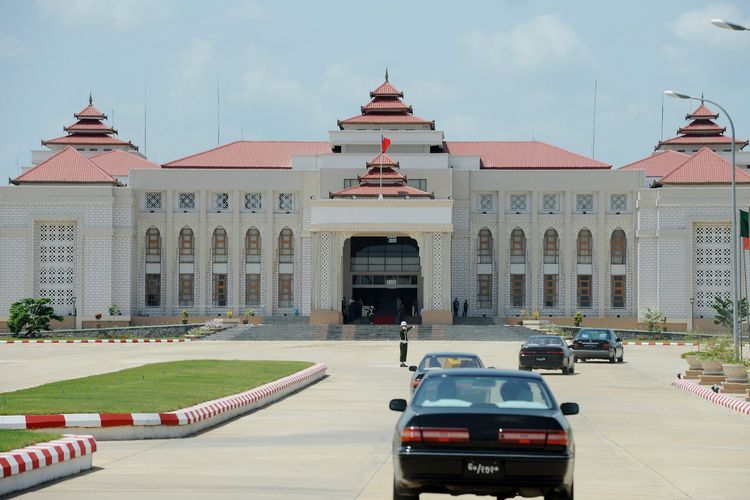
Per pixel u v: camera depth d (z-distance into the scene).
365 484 18.92
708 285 97.88
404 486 15.29
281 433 27.19
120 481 19.11
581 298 101.62
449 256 94.44
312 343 81.62
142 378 39.72
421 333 88.94
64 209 99.12
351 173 100.75
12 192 98.88
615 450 24.19
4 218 99.00
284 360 58.31
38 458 18.53
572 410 18.11
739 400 35.06
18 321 87.94
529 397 16.09
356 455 22.81
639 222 99.38
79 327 98.81
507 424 15.17
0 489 17.28
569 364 50.44
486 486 15.08
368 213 94.31
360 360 60.97
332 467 21.00
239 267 101.56
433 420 15.26
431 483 15.13
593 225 101.44
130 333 90.75
